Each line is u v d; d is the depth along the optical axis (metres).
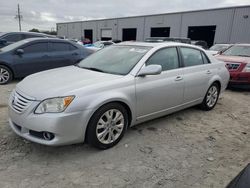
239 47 9.55
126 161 3.33
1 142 3.63
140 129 4.38
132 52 4.33
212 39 30.80
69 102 3.12
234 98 7.18
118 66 4.08
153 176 3.04
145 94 3.92
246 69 7.89
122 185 2.85
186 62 4.84
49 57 8.09
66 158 3.33
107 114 3.50
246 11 25.59
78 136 3.24
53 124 3.05
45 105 3.11
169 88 4.32
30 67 7.80
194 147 3.84
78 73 3.94
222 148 3.88
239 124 4.97
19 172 2.98
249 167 2.09
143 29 37.41
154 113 4.22
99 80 3.55
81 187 2.78
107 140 3.58
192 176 3.09
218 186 2.93
